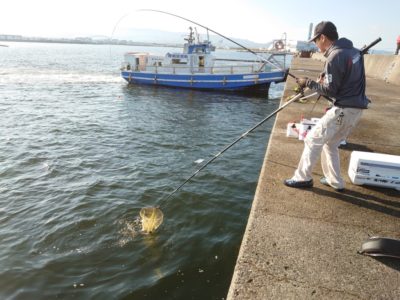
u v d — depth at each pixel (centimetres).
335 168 339
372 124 657
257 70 2189
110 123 1305
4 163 819
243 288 215
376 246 243
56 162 834
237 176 771
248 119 1498
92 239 499
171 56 2320
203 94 2198
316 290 215
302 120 544
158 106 1762
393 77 1373
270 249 254
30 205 605
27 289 399
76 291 394
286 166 416
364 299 209
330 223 291
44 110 1530
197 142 1071
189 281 408
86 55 8106
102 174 761
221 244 488
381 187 357
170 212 581
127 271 426
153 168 812
